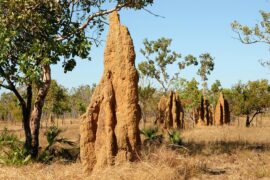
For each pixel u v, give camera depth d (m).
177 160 12.25
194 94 51.94
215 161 15.51
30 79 15.95
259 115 82.94
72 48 16.92
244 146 19.50
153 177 10.40
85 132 12.25
